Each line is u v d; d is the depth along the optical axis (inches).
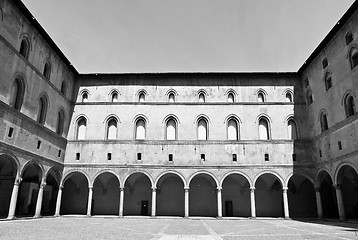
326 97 1492.4
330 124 1448.1
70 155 1664.6
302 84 1766.7
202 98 1777.8
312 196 1770.4
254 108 1731.1
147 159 1649.9
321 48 1535.4
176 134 1701.5
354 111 1264.8
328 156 1457.9
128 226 1088.2
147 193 1782.7
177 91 1785.2
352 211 1648.6
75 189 1796.3
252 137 1678.2
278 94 1764.3
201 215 1740.9
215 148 1658.5
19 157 1209.4
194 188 1782.7
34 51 1343.5
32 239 689.6
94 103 1758.1
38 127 1366.9
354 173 1518.2
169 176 1758.1
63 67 1657.2
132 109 1744.6
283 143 1653.5
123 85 1795.0
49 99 1485.0
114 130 1731.1
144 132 1723.7
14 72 1187.3
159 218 1557.6
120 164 1642.5
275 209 1755.7
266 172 1611.7
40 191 1392.7
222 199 1772.9
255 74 1786.4
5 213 1473.9
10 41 1164.5
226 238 775.7
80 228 976.3
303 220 1478.8
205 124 1728.6
